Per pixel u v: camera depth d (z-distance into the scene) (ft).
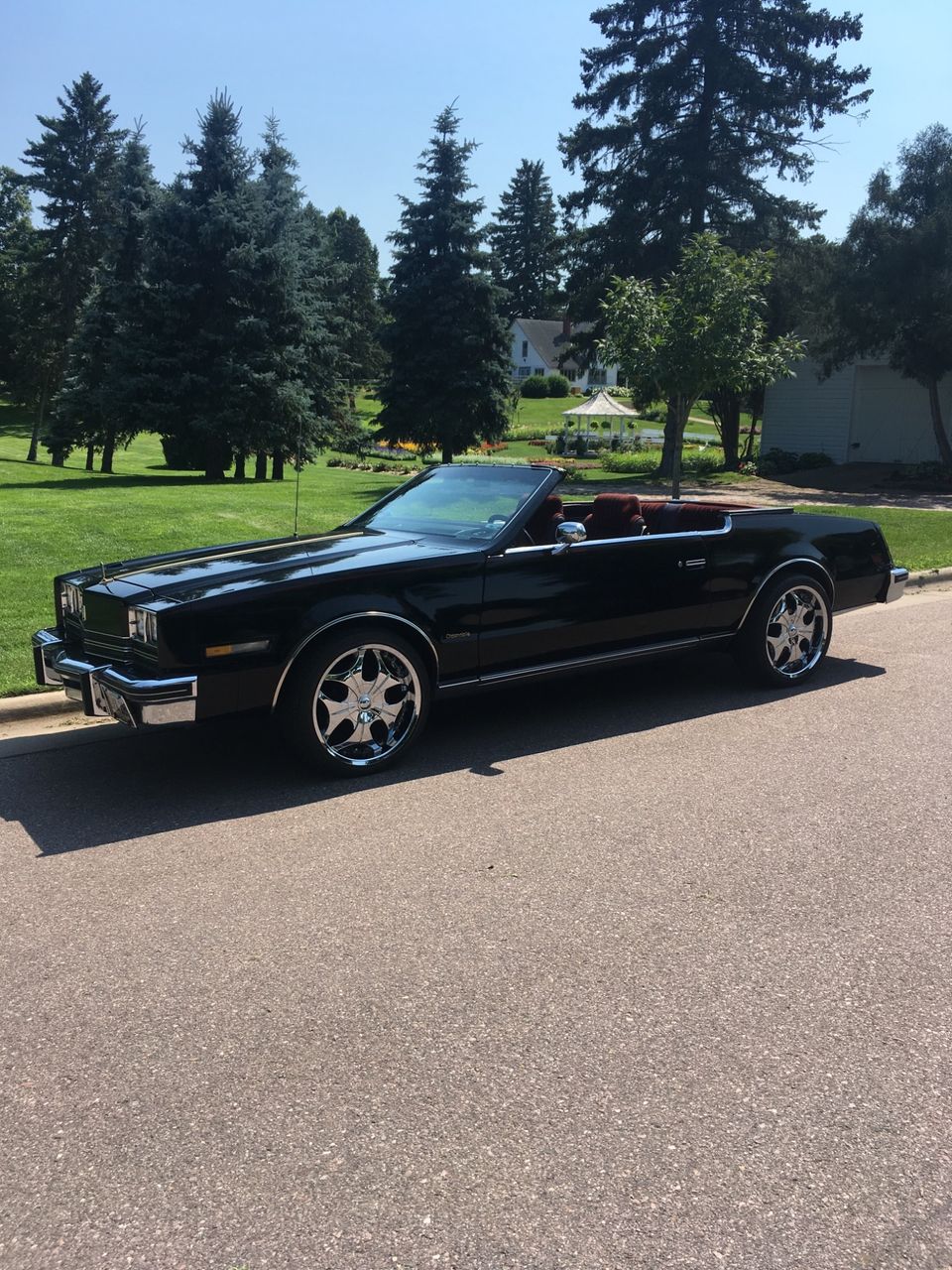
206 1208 7.05
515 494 18.52
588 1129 7.84
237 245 91.20
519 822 14.19
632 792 15.38
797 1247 6.70
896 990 9.87
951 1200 7.13
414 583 16.03
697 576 19.56
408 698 16.39
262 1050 8.89
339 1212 7.00
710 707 20.13
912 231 80.38
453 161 103.76
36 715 19.26
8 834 13.79
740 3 92.43
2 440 168.35
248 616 14.57
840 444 99.55
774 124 95.20
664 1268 6.52
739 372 44.78
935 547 43.06
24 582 29.89
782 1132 7.82
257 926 11.15
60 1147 7.69
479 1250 6.66
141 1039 9.07
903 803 14.96
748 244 96.48
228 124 92.79
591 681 22.49
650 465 110.73
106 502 52.01
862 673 23.07
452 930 11.05
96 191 154.10
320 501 55.72
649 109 93.76
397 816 14.42
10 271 186.39
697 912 11.48
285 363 92.07
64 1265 6.57
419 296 104.58
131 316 91.81
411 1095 8.25
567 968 10.24
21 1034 9.16
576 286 101.96
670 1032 9.14
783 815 14.47
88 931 11.07
